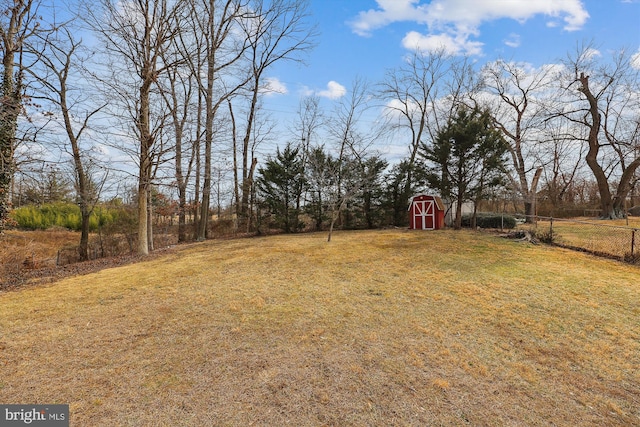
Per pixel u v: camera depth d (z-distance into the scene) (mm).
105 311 4879
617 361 3262
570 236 10781
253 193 17281
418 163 14359
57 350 3598
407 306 4797
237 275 6898
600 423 2412
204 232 15805
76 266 9383
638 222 16328
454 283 5832
